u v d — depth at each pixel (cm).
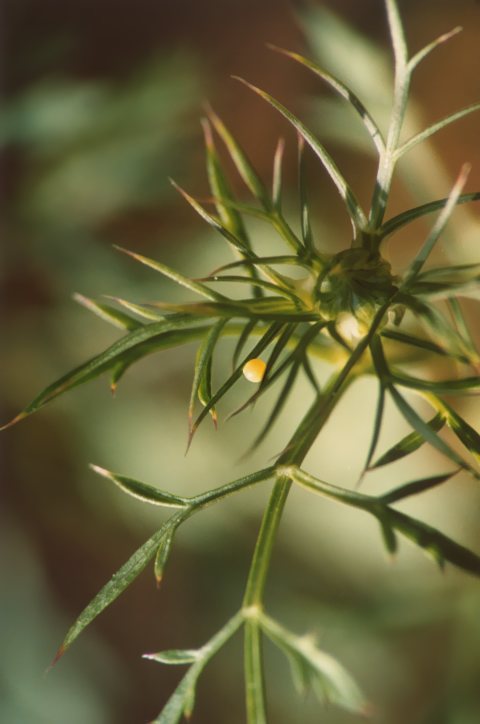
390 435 17
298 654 11
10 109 19
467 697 15
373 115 14
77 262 19
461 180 11
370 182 19
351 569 17
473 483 16
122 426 19
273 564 18
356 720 18
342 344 11
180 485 18
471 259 13
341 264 11
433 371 12
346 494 11
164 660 11
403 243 18
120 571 11
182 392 19
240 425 17
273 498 11
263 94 11
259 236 17
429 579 16
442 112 18
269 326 11
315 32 14
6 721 19
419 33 18
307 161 19
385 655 17
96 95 19
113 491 19
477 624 15
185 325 11
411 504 16
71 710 19
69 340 19
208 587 19
